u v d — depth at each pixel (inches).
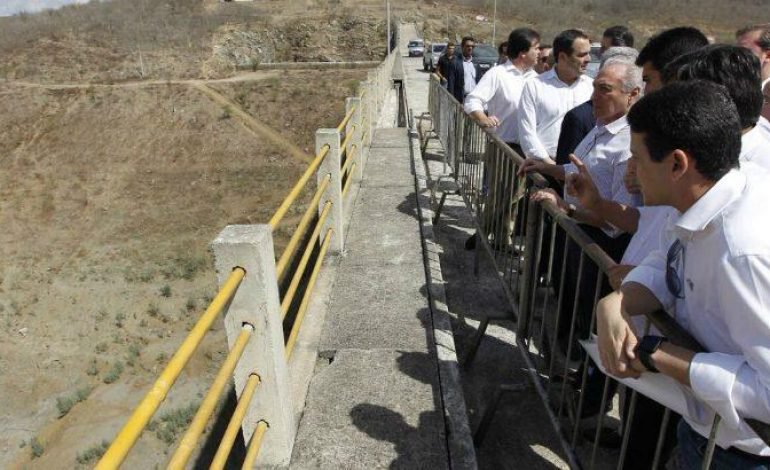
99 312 594.2
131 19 2018.9
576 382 120.0
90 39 1788.9
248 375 101.6
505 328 160.2
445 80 406.6
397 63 1163.3
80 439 403.9
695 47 92.4
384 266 192.7
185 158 1128.2
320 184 189.5
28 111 1250.6
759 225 48.6
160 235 867.4
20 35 1787.6
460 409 120.7
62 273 712.4
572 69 164.6
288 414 110.1
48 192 1034.7
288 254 131.0
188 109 1246.9
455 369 133.4
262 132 1203.9
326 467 107.2
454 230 231.5
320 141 192.7
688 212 52.7
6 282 693.3
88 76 1556.3
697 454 63.5
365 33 2025.1
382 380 131.6
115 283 664.4
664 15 2298.2
